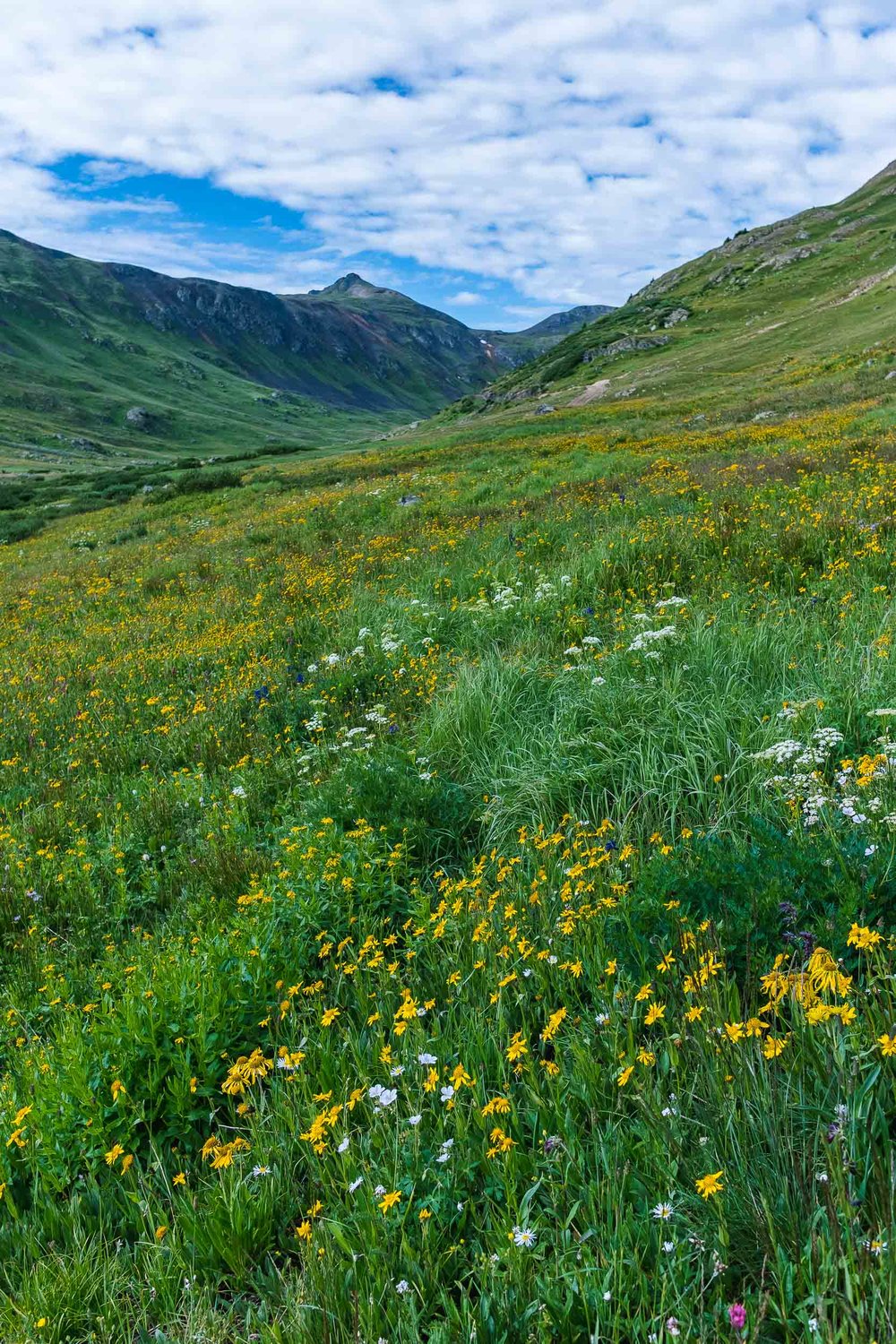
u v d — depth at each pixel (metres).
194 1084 3.13
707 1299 1.97
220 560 18.44
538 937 3.52
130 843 5.95
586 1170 2.39
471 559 11.95
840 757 4.48
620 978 3.05
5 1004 4.28
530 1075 2.75
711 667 5.82
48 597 18.91
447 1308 2.00
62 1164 2.95
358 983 3.53
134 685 10.24
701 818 4.43
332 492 27.91
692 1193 2.19
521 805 4.94
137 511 35.97
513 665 6.70
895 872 3.10
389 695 7.50
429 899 4.24
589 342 118.06
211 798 6.43
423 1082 2.80
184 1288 2.38
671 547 9.55
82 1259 2.54
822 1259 1.86
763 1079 2.32
